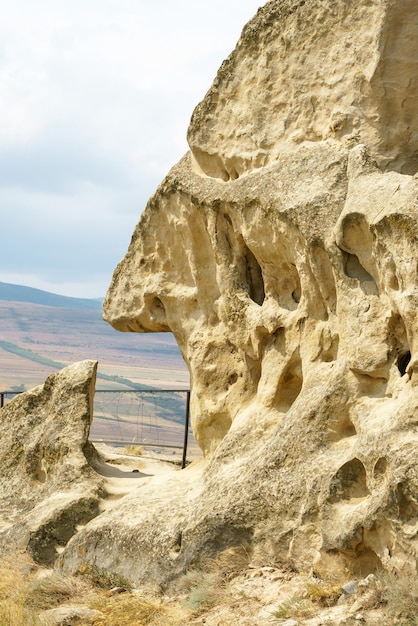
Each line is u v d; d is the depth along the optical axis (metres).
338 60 10.73
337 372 9.47
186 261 12.52
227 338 11.70
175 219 12.33
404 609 7.85
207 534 9.77
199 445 12.13
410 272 8.66
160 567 10.08
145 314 13.15
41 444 13.28
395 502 8.25
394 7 10.23
